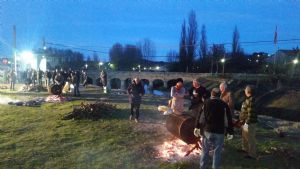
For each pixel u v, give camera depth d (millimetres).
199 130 9000
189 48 89438
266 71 75312
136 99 15656
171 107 13586
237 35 88125
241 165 10062
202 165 8945
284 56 74375
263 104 40344
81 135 13289
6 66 45562
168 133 13656
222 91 12141
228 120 8766
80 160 10414
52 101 22500
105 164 10102
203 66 89688
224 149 11406
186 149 11445
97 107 17016
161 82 92938
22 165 10008
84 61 119000
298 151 11492
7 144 12039
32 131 13977
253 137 10500
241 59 88062
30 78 33969
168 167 9859
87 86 38812
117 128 14430
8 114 17734
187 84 79375
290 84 50062
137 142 12359
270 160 10555
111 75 89438
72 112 16500
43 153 11070
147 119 16344
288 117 35719
